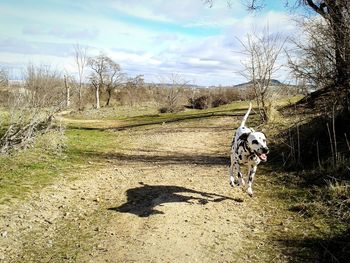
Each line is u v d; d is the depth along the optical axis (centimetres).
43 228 703
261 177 1011
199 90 5266
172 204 827
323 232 660
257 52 2231
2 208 762
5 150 1145
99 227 712
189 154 1434
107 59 6788
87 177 1059
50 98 1659
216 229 700
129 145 1656
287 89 1564
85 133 2055
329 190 808
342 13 998
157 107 5584
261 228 702
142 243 644
